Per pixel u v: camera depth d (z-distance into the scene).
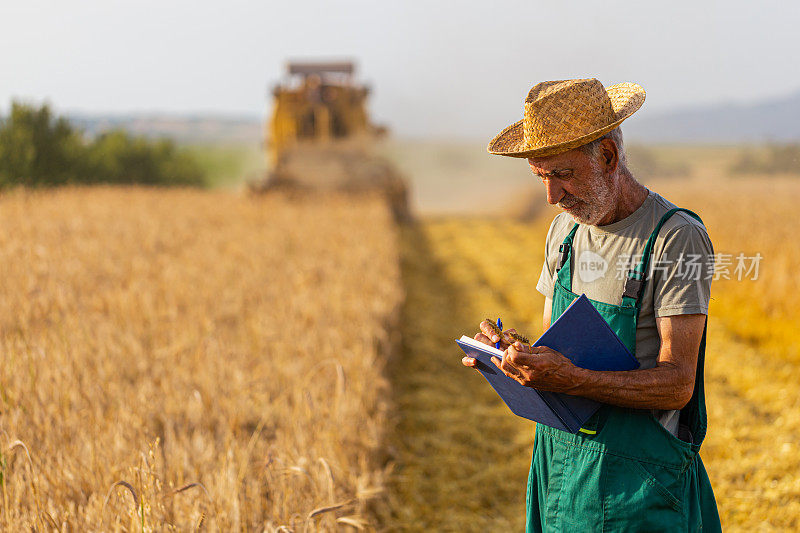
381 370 5.21
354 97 18.16
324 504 2.97
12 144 18.08
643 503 1.81
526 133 1.79
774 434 4.66
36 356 4.28
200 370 4.38
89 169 21.23
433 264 12.38
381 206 14.97
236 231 11.76
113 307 6.07
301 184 17.20
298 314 6.19
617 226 1.88
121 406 3.67
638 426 1.84
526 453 4.54
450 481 4.14
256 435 3.41
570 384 1.71
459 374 6.10
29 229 10.62
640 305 1.82
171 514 2.64
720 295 7.97
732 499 3.85
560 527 1.99
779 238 10.53
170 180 26.42
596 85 1.74
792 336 6.59
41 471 2.89
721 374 5.93
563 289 2.03
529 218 21.58
